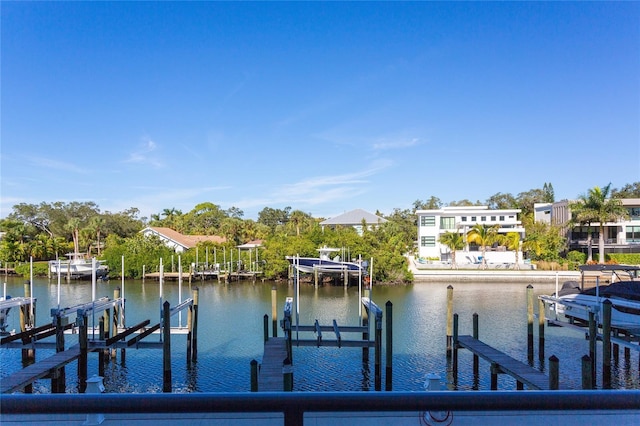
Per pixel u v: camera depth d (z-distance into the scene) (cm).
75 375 1811
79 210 8944
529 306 2048
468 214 6150
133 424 339
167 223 10169
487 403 243
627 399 241
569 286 2284
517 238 5438
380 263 4806
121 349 2017
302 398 243
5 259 6141
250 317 3080
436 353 2119
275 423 321
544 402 241
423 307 3425
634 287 1922
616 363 1934
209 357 2091
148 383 1764
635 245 5672
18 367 1977
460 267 5509
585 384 1223
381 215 9569
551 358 1206
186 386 1731
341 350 2145
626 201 5725
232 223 7956
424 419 335
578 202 5394
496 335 2475
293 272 5056
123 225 8419
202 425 328
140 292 4378
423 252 6172
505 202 10594
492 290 4350
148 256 5638
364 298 2400
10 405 241
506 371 1440
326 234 5800
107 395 244
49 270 5275
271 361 1558
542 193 10425
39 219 8181
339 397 244
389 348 1645
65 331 1991
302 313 3284
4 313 2150
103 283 5122
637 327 1697
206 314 3195
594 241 5834
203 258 5869
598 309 1827
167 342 1638
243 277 5459
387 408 243
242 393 246
